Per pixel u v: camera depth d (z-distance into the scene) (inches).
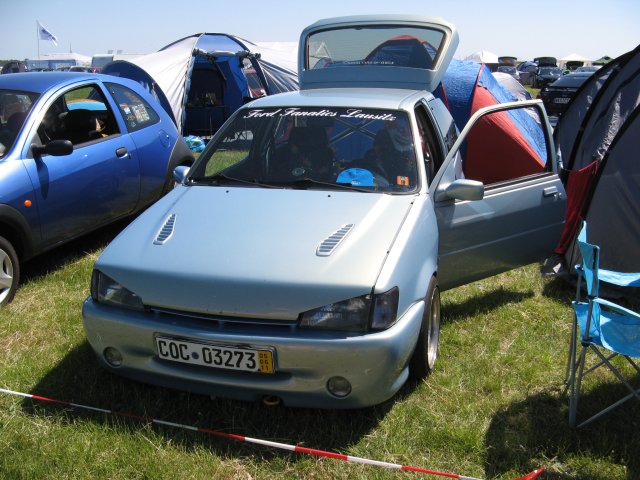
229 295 108.7
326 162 146.1
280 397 110.7
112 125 223.0
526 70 1598.2
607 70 236.8
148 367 115.6
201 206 134.5
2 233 176.1
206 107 520.1
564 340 160.4
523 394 132.3
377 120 151.7
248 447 112.0
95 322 117.8
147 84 432.5
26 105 195.6
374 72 181.3
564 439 114.9
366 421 119.6
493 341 156.6
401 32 182.7
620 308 103.7
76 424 116.7
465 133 156.5
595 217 199.5
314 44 191.2
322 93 170.9
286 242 117.0
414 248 121.7
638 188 190.7
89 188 202.7
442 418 120.8
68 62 1418.6
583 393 132.7
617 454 111.7
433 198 143.3
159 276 113.7
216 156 156.9
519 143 245.9
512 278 207.9
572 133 244.8
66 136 204.8
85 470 104.8
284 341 105.6
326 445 112.9
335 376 107.0
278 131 155.2
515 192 165.8
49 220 188.1
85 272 198.8
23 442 111.4
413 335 115.4
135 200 229.0
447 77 319.9
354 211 127.5
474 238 154.9
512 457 110.3
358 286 107.0
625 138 193.6
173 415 121.6
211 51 487.8
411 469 104.1
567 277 203.8
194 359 110.2
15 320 163.9
